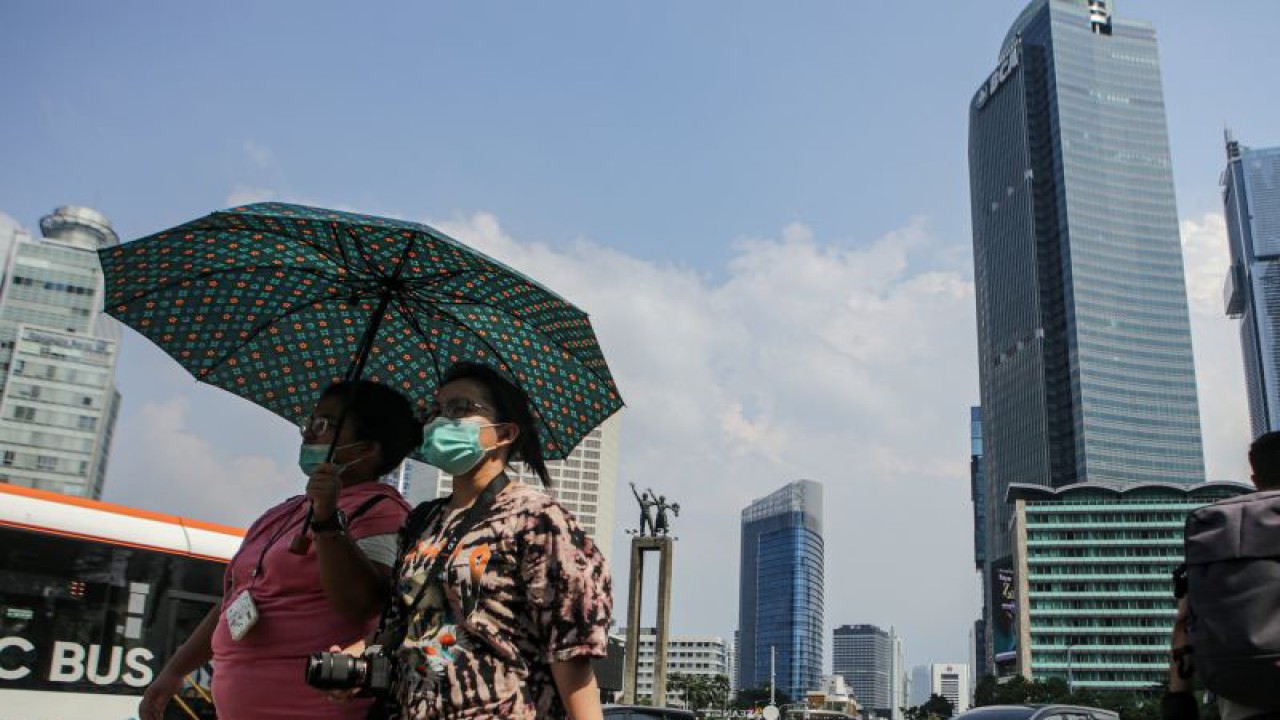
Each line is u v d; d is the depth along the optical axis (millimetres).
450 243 2967
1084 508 149500
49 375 134375
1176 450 192000
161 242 3199
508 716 2467
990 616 181750
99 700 6707
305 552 2986
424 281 3273
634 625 28578
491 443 2795
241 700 3016
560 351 3354
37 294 148875
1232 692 2723
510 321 3354
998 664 170750
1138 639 141250
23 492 6754
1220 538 2863
